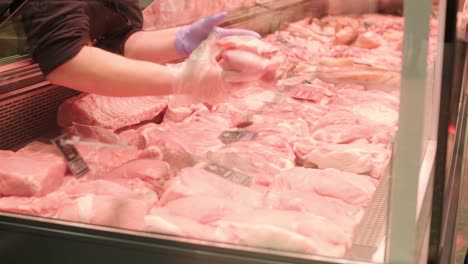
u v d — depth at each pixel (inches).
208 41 59.8
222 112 78.2
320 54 90.4
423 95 37.6
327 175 58.2
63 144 64.9
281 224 47.3
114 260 49.0
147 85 59.8
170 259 47.1
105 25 68.9
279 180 57.6
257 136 69.6
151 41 68.7
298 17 99.0
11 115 66.9
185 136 69.0
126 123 71.2
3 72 66.5
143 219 50.8
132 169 60.3
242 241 46.6
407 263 41.0
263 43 59.7
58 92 73.4
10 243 52.1
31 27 61.8
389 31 85.5
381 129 69.1
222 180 57.1
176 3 78.7
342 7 95.9
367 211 51.9
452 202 78.0
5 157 60.9
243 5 85.7
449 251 68.5
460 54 61.1
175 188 54.8
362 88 84.2
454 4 48.9
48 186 57.4
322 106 79.1
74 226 49.9
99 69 60.4
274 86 84.7
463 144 90.9
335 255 44.4
